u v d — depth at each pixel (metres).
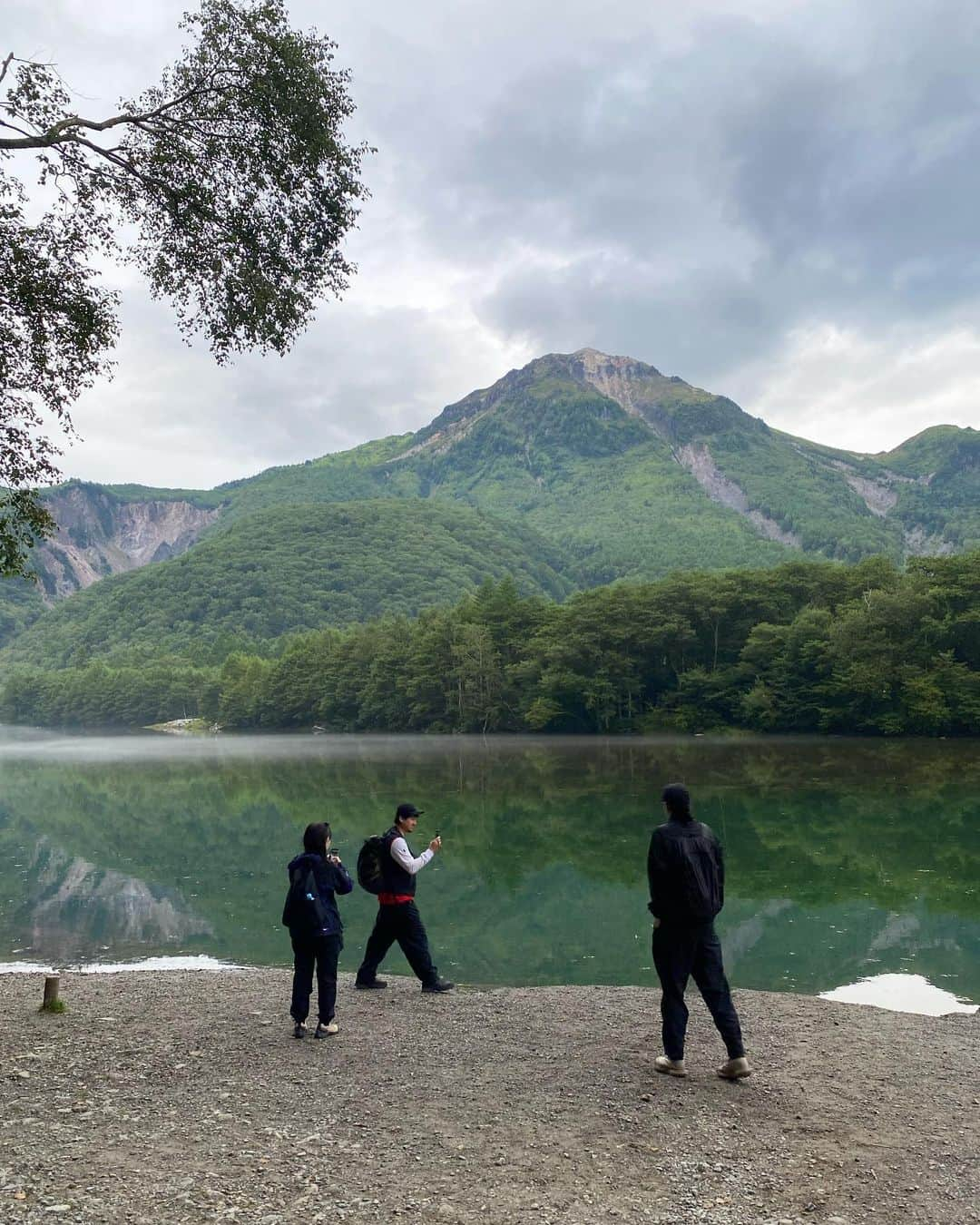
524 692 117.94
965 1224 5.61
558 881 26.55
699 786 51.00
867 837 32.91
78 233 12.95
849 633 88.38
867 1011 11.94
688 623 106.94
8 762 94.44
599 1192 6.04
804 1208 5.82
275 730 169.88
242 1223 5.57
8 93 12.05
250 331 14.98
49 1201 5.84
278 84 13.88
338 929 10.43
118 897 25.44
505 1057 9.31
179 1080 8.62
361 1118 7.49
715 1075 8.57
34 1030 10.80
